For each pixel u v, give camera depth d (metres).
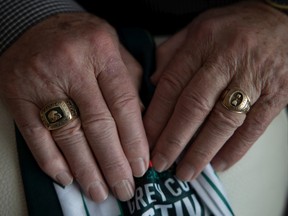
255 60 0.27
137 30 0.33
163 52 0.31
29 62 0.25
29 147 0.25
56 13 0.29
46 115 0.24
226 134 0.26
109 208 0.25
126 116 0.25
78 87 0.25
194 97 0.26
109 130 0.24
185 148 0.27
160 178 0.26
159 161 0.26
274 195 0.29
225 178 0.28
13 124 0.27
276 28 0.29
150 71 0.30
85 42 0.26
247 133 0.27
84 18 0.29
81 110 0.25
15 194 0.25
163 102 0.27
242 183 0.28
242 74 0.27
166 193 0.26
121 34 0.33
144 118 0.27
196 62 0.28
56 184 0.25
